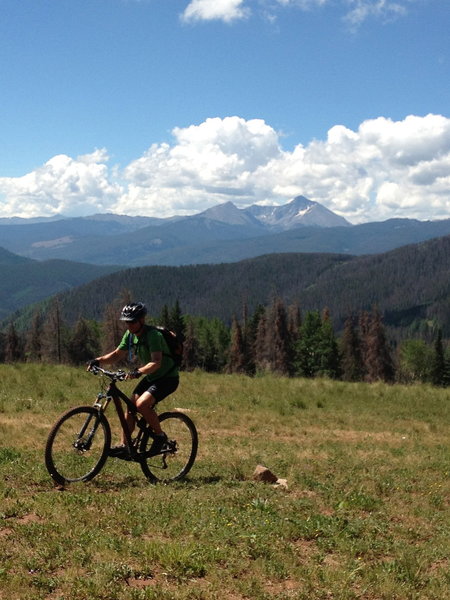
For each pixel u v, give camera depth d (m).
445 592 5.56
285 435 15.79
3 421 13.47
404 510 8.52
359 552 6.50
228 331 136.62
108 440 8.31
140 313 8.16
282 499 8.31
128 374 8.07
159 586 5.03
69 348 99.38
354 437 16.36
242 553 5.95
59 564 5.31
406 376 127.94
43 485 7.95
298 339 113.88
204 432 15.09
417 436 17.22
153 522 6.56
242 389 22.64
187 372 27.38
